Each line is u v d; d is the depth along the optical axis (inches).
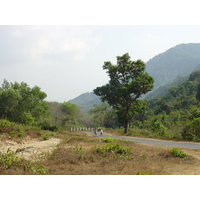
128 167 324.2
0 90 1275.8
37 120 1441.9
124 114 1270.9
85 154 401.7
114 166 329.1
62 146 534.3
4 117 1220.5
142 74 1237.7
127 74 1309.1
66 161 351.9
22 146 570.3
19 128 837.8
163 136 965.8
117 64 1325.0
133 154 431.5
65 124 2021.4
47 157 379.2
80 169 305.4
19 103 1294.3
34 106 1425.9
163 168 316.8
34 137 791.7
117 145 450.3
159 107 2288.4
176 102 2385.6
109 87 1286.9
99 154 409.7
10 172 258.5
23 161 302.5
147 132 1190.3
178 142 748.0
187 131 850.8
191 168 319.3
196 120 807.7
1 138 673.0
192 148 571.2
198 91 2132.1
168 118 1615.4
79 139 697.6
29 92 1362.0
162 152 450.0
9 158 294.2
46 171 281.9
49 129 1161.4
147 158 398.0
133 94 1316.4
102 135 1211.9
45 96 1513.3
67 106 2369.6
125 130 1301.7
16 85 1391.5
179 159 385.1
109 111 2224.4
